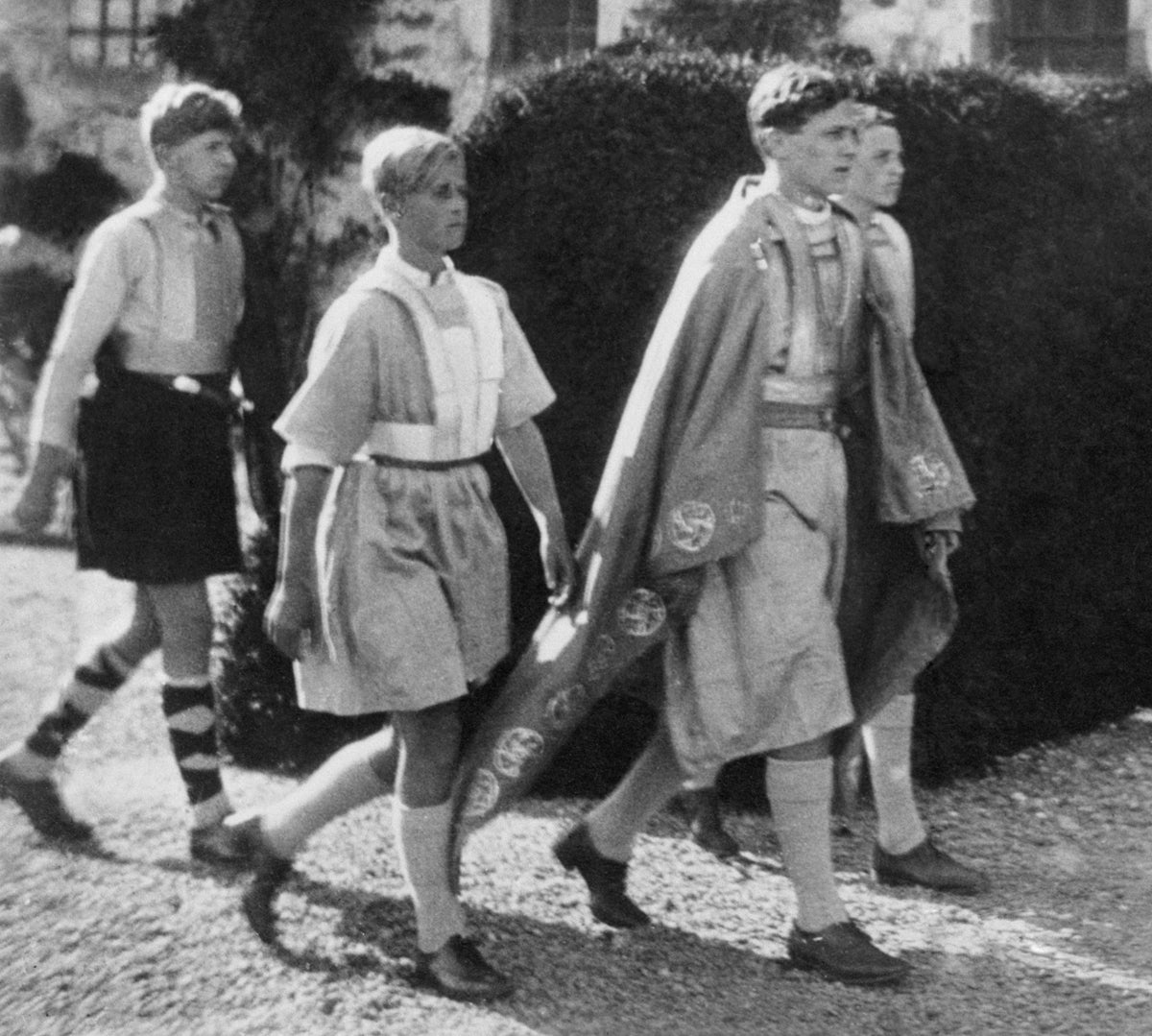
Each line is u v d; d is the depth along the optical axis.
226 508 6.71
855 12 14.98
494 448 7.57
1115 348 8.76
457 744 5.75
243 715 7.87
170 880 6.47
